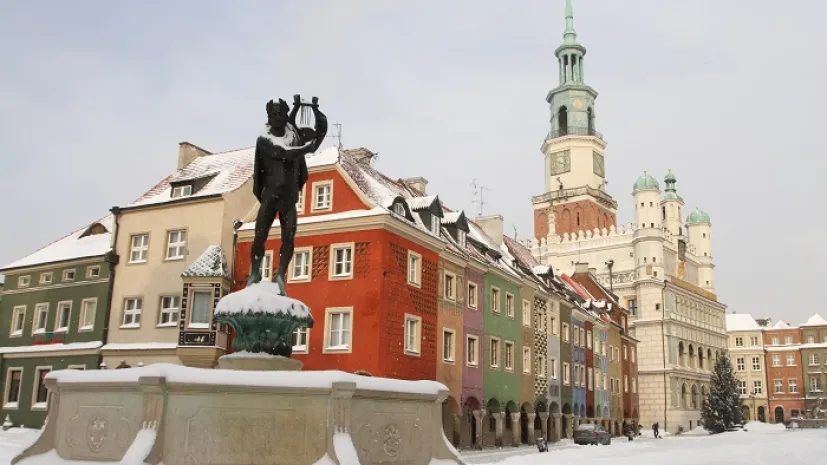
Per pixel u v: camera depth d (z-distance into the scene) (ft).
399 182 150.61
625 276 300.61
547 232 327.88
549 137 343.26
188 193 124.16
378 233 107.45
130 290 122.72
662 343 286.05
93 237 137.08
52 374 34.78
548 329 170.09
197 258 117.39
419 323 114.83
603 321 211.41
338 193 113.70
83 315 127.85
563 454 118.83
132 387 31.94
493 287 144.25
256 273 41.34
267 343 38.40
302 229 112.47
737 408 279.49
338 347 106.11
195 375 31.12
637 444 175.73
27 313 135.74
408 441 34.96
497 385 140.97
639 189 299.79
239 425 31.09
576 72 346.54
